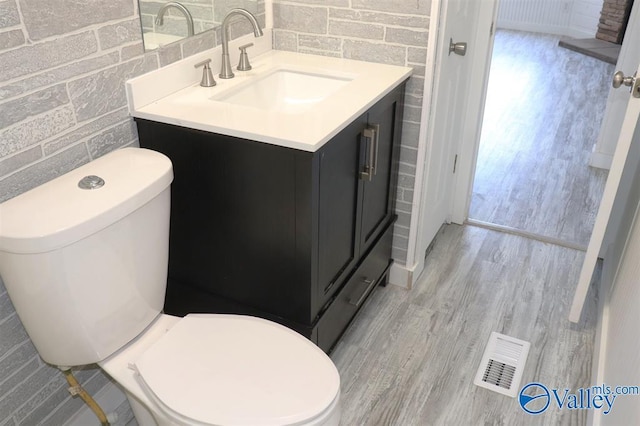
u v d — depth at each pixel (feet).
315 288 5.44
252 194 5.11
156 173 4.50
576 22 20.16
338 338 6.38
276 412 4.00
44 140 4.46
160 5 5.24
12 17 3.97
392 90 5.99
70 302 4.06
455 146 8.34
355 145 5.54
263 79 6.31
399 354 6.59
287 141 4.66
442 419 5.79
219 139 4.99
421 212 7.28
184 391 4.13
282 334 4.66
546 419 5.77
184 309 6.20
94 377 5.49
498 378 6.27
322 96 6.46
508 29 21.54
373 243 6.75
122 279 4.37
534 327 7.01
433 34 6.09
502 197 10.00
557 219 9.35
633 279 5.41
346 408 5.90
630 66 9.85
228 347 4.51
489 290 7.66
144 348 4.76
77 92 4.64
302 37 6.83
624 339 5.14
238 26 6.36
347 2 6.38
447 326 7.02
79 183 4.28
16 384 4.79
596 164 11.01
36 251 3.74
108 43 4.81
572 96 14.73
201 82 5.84
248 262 5.53
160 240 4.71
